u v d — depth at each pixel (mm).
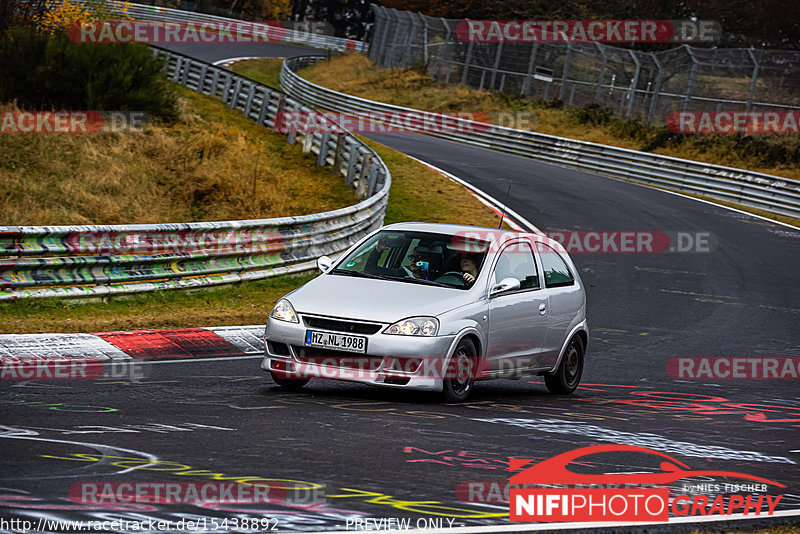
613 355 30578
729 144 92062
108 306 28828
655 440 16828
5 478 10758
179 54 90812
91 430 13906
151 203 48469
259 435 14359
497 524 10250
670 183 79812
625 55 106875
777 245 58500
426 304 19234
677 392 24453
